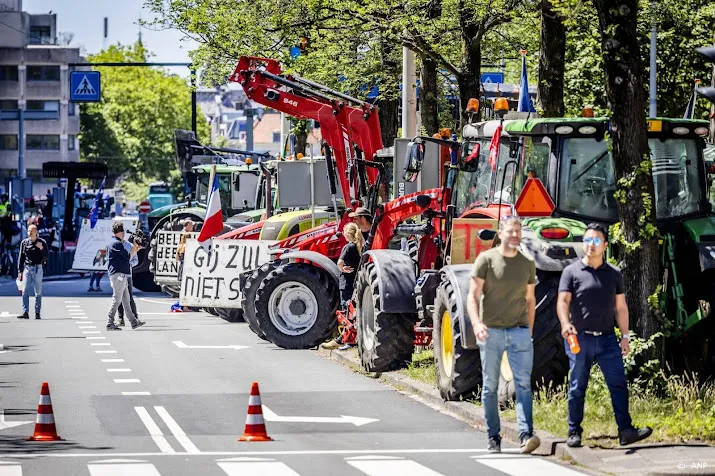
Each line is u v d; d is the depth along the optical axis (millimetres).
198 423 25938
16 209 106188
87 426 25609
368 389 30812
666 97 66312
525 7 48281
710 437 21797
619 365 21922
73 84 91000
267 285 40094
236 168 68750
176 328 49000
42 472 20578
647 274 25938
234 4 62219
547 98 45375
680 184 27234
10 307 62344
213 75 66750
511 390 25844
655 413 23578
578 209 26922
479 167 29719
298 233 49062
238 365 36125
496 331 22266
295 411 27391
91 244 76750
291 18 58125
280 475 20281
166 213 74438
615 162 26141
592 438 22203
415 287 31781
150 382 32500
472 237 28062
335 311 39844
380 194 41531
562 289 22156
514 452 22359
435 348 28172
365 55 59906
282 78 43844
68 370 35344
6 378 33594
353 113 43156
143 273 72812
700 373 26547
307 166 45156
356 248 38531
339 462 21453
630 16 25844
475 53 51344
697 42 63500
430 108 54938
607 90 26062
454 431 24734
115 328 48594
